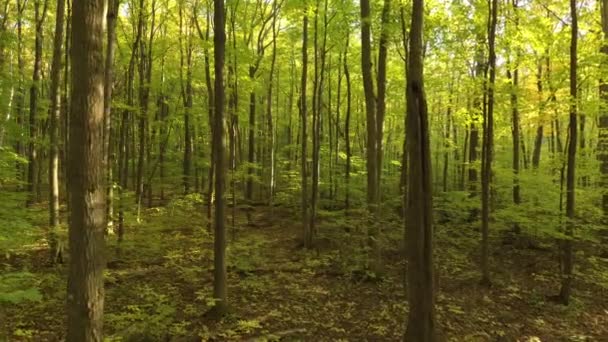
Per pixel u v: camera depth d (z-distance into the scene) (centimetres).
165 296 1011
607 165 1545
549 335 953
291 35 1953
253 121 2123
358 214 1633
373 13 1307
